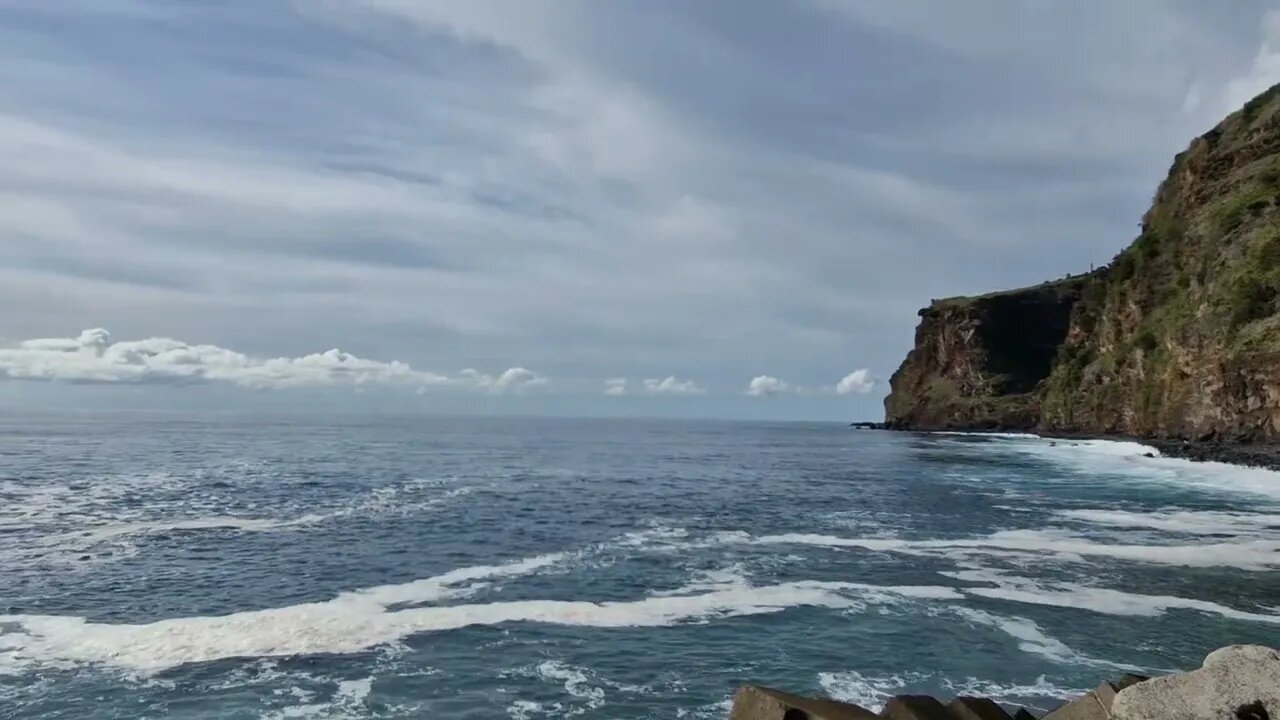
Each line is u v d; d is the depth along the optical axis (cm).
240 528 2731
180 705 1135
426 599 1748
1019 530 2736
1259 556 2197
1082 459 6562
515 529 2775
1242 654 592
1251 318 6431
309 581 1934
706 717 1124
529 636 1466
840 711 864
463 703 1159
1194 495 3819
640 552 2330
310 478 4581
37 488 3928
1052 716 888
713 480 4916
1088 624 1545
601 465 6181
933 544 2433
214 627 1495
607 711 1140
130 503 3384
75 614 1617
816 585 1875
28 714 1102
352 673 1266
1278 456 5112
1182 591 1798
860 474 5397
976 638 1462
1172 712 560
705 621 1572
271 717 1098
